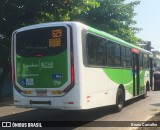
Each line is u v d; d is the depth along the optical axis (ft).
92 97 33.19
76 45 30.63
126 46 47.03
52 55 31.55
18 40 34.01
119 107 42.55
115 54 41.50
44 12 57.52
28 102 32.73
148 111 43.42
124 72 45.62
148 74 64.23
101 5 88.43
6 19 55.26
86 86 31.76
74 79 30.50
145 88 60.95
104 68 36.99
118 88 42.63
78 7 60.03
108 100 38.37
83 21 84.94
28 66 33.04
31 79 32.76
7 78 69.56
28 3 54.24
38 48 32.50
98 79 34.96
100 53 35.86
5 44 55.36
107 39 38.37
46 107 31.55
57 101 30.96
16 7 54.75
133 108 46.73
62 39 31.17
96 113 41.50
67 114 40.81
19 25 56.13
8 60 56.70
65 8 57.36
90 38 33.24
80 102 30.58
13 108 47.39
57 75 31.19
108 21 89.30
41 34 32.48
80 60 30.78
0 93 58.34
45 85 31.83
